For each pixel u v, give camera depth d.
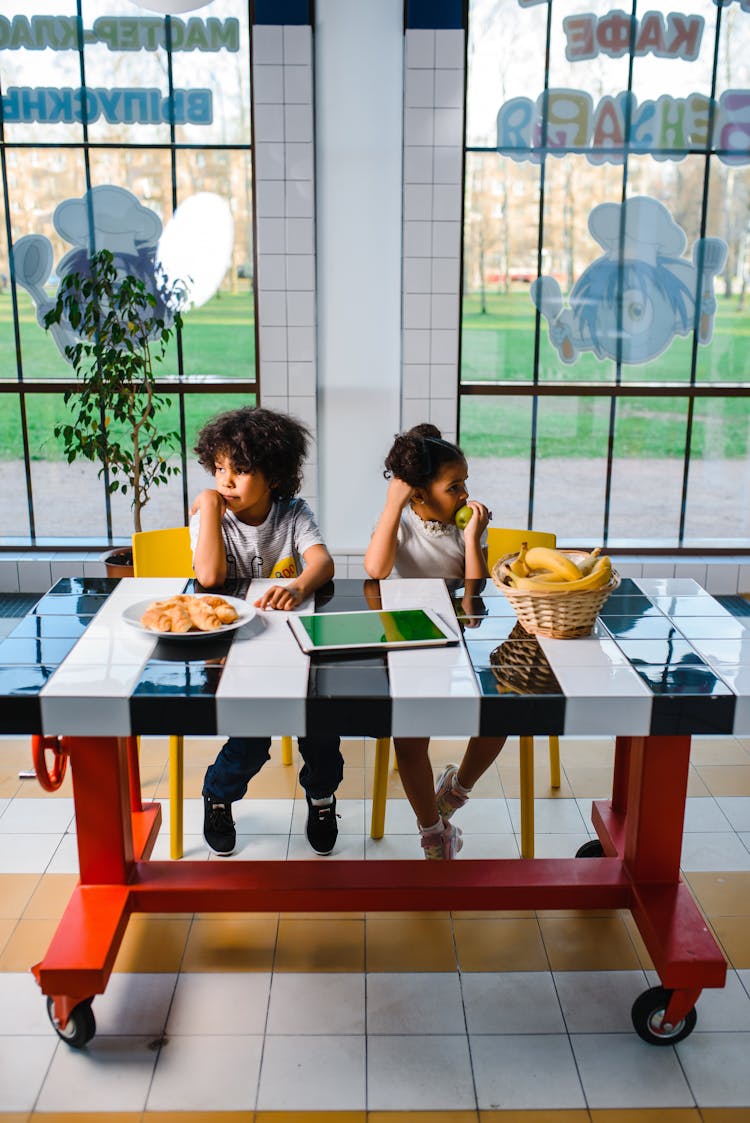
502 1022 1.96
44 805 2.73
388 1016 1.97
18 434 4.53
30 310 4.39
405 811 2.71
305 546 2.35
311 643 1.90
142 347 4.06
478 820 2.66
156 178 4.26
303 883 2.07
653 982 2.08
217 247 4.33
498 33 4.12
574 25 4.12
